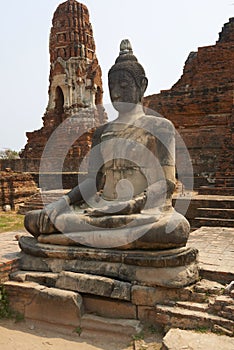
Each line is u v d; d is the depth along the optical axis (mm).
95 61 32438
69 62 31641
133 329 5719
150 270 6023
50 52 33188
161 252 6133
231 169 16844
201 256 7543
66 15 32125
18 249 8031
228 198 12461
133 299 5984
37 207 17906
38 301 6270
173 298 5965
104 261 6434
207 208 12078
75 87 31500
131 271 6145
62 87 31750
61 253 6699
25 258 7102
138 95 8094
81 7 32656
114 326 5816
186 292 5898
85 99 31375
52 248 6832
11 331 6020
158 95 21969
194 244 8750
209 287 5961
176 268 6012
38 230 7141
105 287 6047
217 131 20422
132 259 6145
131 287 6020
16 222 15148
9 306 6520
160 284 5891
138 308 5973
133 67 7992
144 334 5664
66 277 6336
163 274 5949
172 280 5898
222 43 21938
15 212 19188
